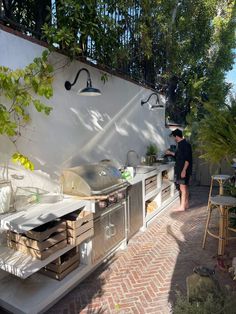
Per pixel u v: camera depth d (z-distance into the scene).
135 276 3.42
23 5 3.74
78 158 4.14
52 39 3.39
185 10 8.84
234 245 4.21
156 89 7.70
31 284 2.94
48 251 2.72
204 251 4.07
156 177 5.77
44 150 3.48
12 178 3.06
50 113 3.55
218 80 10.47
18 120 3.08
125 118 5.57
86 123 4.29
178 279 3.33
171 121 9.55
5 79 2.72
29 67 3.00
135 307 2.84
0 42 2.84
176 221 5.43
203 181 9.17
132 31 5.87
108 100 4.90
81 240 3.09
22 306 2.60
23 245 2.77
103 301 2.94
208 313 1.74
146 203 5.90
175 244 4.35
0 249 2.87
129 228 4.39
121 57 5.19
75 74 3.96
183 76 9.99
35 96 3.29
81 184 3.40
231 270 2.64
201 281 1.99
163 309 2.79
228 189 4.62
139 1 5.86
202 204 6.70
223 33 10.66
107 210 3.66
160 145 7.59
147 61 7.29
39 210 2.91
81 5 3.54
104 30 4.03
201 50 9.57
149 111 6.83
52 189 3.62
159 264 3.71
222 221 3.78
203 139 1.81
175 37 8.47
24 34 3.11
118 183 3.90
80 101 4.13
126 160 5.62
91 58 4.33
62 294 2.96
